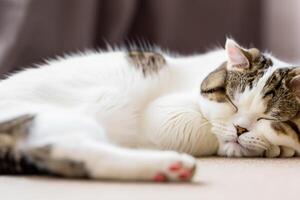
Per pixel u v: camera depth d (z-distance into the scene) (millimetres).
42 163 649
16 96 781
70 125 668
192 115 846
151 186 628
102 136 678
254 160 814
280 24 1572
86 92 812
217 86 833
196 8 1543
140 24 1548
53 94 798
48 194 608
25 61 1413
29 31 1404
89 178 650
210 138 856
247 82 817
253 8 1584
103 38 1501
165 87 886
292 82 812
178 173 638
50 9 1420
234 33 1567
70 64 863
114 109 817
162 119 844
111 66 861
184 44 1546
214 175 696
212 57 926
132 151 652
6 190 628
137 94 852
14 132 668
